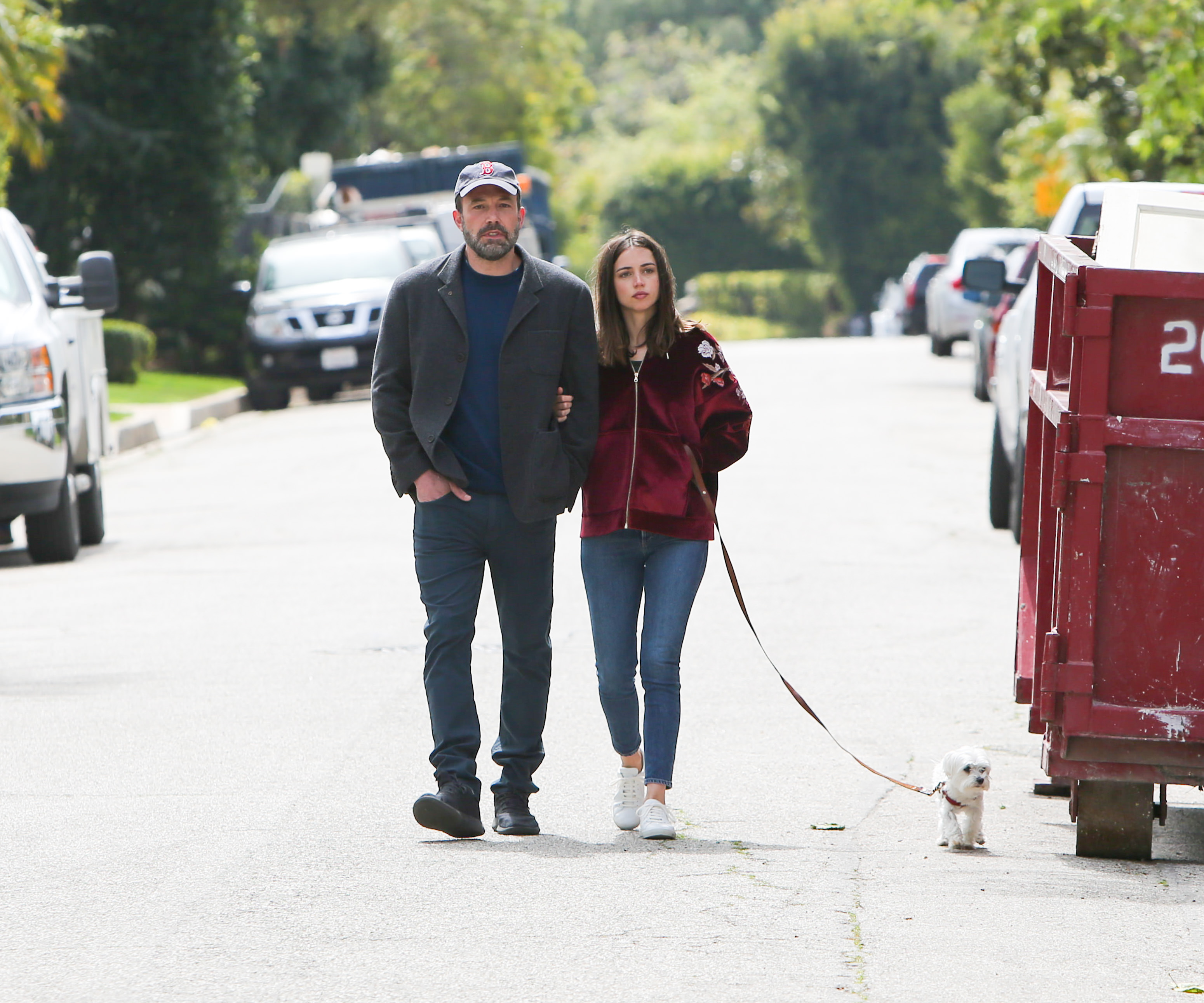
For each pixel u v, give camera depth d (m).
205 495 42.84
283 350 67.25
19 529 41.69
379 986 11.66
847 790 17.14
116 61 80.19
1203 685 14.38
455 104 145.62
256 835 15.52
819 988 11.58
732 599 27.25
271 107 110.75
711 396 15.59
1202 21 53.81
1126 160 65.44
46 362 32.53
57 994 11.57
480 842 15.38
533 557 15.66
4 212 36.69
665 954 12.26
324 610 27.11
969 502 37.53
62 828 15.80
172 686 22.08
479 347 15.43
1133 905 13.44
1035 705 15.09
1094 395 14.21
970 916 13.13
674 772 17.84
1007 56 68.94
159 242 81.25
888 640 24.27
